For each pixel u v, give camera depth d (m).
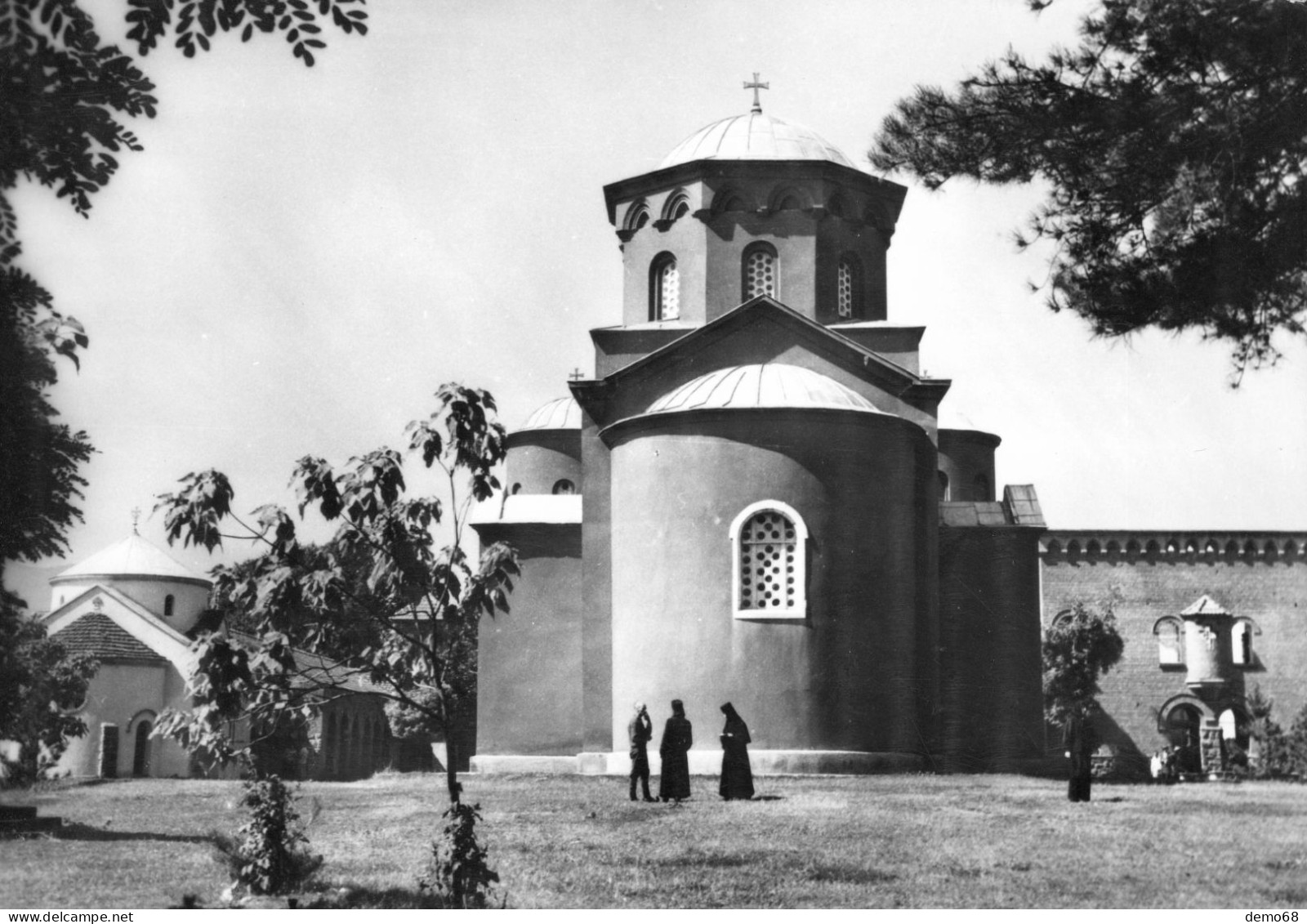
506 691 33.72
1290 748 40.84
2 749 25.47
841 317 34.22
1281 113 14.04
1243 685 50.28
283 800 13.64
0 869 14.77
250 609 12.41
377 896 13.12
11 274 12.88
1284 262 14.37
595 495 31.33
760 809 20.44
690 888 13.75
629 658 28.84
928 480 30.91
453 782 12.97
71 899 12.98
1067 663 48.22
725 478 28.42
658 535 28.73
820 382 29.98
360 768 56.75
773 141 34.75
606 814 20.23
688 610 28.16
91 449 17.41
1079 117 14.54
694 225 33.75
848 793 22.91
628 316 34.44
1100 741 48.69
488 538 34.44
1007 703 33.50
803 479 28.34
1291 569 50.94
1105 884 13.95
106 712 49.44
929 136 15.23
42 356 13.48
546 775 29.05
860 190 34.47
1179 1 13.89
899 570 29.11
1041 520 34.34
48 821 19.22
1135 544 51.19
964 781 26.03
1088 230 15.10
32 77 11.45
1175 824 18.55
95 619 51.34
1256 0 13.75
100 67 11.58
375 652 13.23
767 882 14.12
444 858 12.89
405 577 12.34
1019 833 17.56
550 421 45.50
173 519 11.70
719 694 27.72
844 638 27.97
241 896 13.12
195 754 11.97
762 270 33.69
